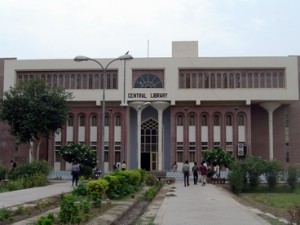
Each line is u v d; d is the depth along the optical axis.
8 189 29.17
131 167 57.22
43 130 45.56
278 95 54.66
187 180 35.34
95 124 56.66
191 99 55.31
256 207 21.05
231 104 56.16
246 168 33.59
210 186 34.94
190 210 16.70
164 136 57.50
